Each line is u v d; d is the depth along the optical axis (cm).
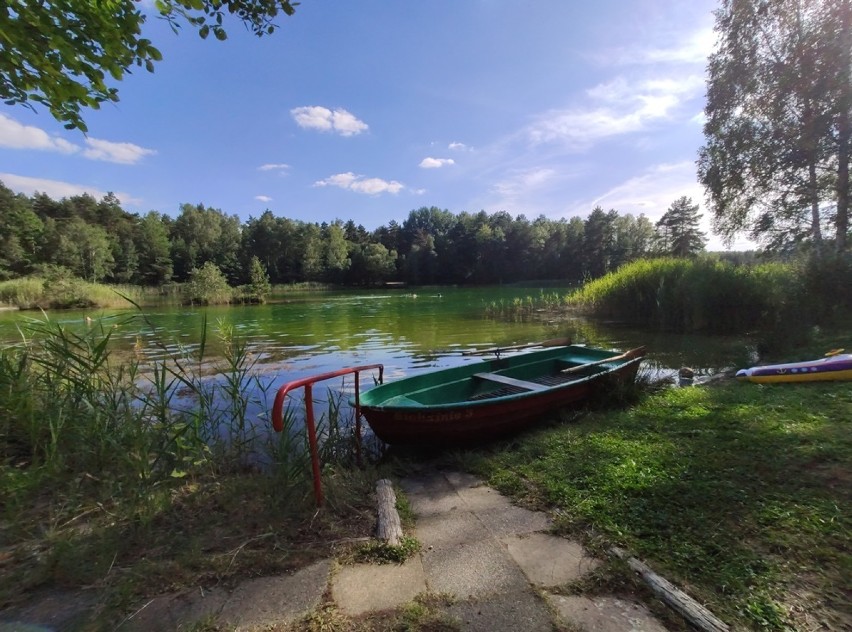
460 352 1221
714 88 1738
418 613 233
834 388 617
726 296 1418
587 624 222
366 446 548
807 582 240
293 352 1239
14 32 308
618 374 679
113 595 249
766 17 1588
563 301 2433
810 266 1253
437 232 10575
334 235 8725
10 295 3225
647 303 1694
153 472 403
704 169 1845
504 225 9488
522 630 220
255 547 299
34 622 231
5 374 482
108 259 6269
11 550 295
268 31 439
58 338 507
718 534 286
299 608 241
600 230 7469
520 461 454
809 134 1491
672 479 365
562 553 287
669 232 7188
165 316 2486
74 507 345
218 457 458
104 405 460
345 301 3753
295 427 594
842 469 360
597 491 361
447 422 501
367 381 891
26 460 421
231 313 2692
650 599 238
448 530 326
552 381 763
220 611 239
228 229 9694
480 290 5531
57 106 381
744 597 231
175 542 304
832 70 1440
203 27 409
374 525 331
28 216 5931
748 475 361
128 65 368
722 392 649
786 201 1656
